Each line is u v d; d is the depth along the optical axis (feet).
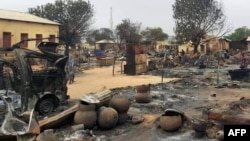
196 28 190.19
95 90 65.16
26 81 44.09
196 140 32.68
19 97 44.52
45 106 44.78
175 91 64.90
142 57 103.30
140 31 260.21
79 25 200.34
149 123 38.60
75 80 83.25
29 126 29.43
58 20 199.21
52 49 49.42
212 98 56.90
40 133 31.22
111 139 34.65
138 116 40.83
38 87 46.62
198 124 33.19
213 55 159.53
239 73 84.12
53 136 29.94
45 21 128.77
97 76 94.43
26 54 45.47
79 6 201.05
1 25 108.27
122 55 171.83
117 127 38.11
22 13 131.13
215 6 194.59
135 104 49.55
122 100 38.78
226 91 65.62
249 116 33.78
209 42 212.84
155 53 168.14
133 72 99.55
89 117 36.32
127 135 35.73
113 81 80.43
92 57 167.43
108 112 36.94
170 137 34.06
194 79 84.64
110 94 39.37
